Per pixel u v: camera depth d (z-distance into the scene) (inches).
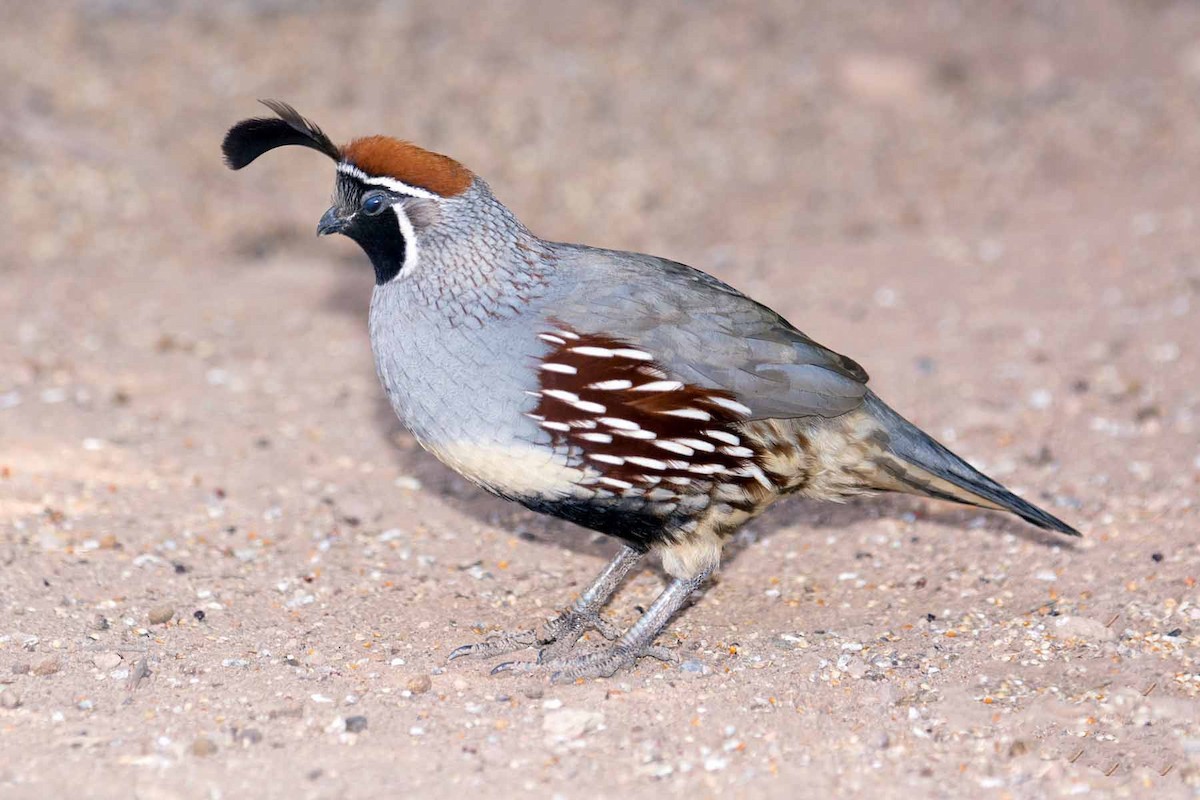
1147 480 422.0
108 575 364.5
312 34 888.3
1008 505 331.6
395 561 386.0
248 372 535.5
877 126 842.8
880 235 703.1
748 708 295.3
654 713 293.3
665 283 318.3
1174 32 975.6
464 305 306.0
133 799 253.6
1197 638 324.5
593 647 339.0
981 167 792.9
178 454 453.7
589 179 767.7
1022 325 558.3
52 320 582.6
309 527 405.1
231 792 256.1
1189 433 452.1
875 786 261.4
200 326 585.9
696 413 305.1
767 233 717.9
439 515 418.9
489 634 342.0
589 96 847.7
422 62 868.0
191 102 804.0
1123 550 376.5
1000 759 272.1
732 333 312.7
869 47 935.7
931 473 329.4
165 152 757.3
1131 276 599.8
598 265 318.7
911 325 567.5
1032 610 347.3
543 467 305.4
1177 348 521.3
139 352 550.6
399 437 478.6
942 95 882.8
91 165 737.6
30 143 743.7
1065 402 484.4
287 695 299.3
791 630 342.6
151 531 394.9
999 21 992.2
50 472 430.6
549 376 300.0
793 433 318.3
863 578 374.6
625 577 366.0
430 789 258.5
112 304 609.3
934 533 399.9
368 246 316.8
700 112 843.4
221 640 330.0
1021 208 725.9
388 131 789.9
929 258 653.3
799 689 304.8
